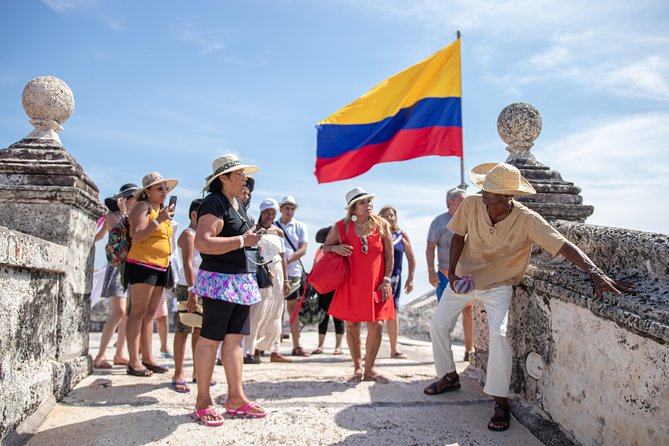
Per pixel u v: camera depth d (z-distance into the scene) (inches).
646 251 134.7
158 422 158.2
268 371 222.1
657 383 119.4
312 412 169.5
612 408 134.6
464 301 183.6
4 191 179.6
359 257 204.4
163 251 208.4
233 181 163.8
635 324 122.3
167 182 212.4
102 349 231.1
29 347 155.3
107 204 239.0
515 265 171.0
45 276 167.8
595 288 139.9
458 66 304.8
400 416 168.1
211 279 160.7
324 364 247.1
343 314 204.5
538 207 193.2
